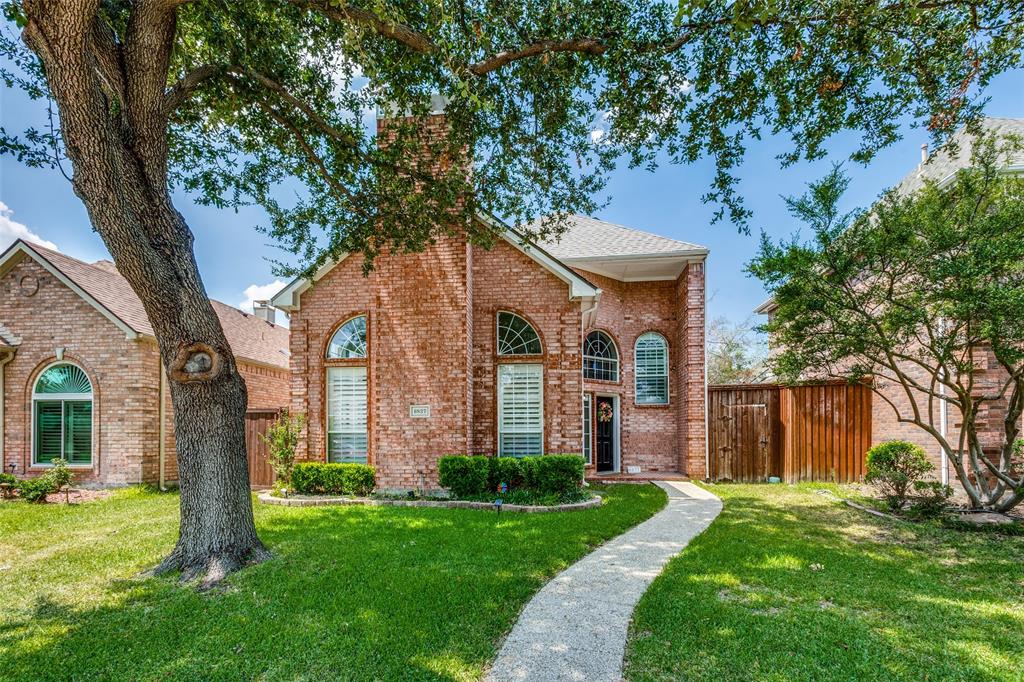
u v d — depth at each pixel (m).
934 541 6.66
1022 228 6.44
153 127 5.60
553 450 11.19
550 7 5.93
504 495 9.69
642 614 4.36
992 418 9.40
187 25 6.89
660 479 13.26
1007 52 5.69
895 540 6.77
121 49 5.56
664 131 6.97
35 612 4.50
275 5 6.21
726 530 7.43
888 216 7.13
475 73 6.05
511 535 7.05
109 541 6.95
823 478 12.34
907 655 3.57
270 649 3.76
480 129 7.45
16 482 10.59
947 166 11.18
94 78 4.91
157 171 5.64
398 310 10.80
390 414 10.62
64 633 4.09
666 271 14.75
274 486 11.08
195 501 5.71
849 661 3.50
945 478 9.72
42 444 12.68
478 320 11.64
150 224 5.55
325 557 5.99
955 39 5.62
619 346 15.24
